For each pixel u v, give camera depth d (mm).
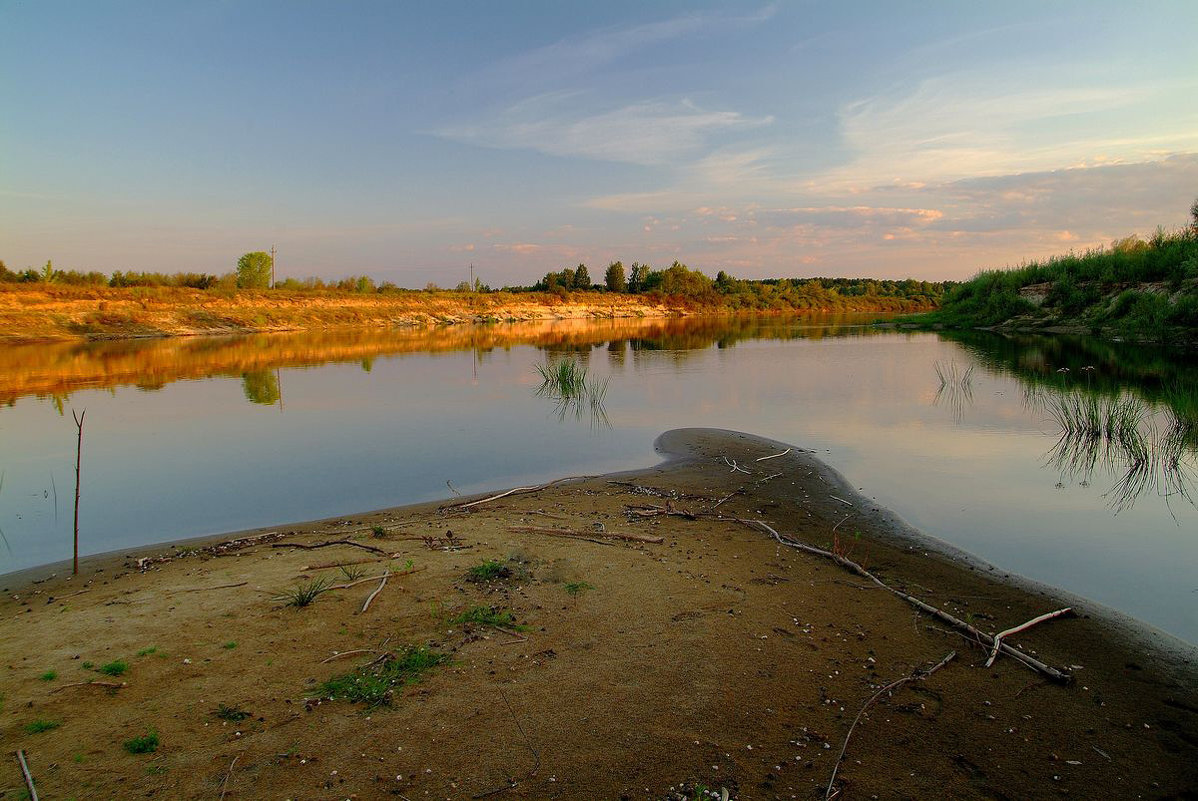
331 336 41562
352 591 5828
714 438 12977
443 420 15227
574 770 3746
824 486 9805
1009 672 4875
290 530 8055
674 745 3971
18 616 5566
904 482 9984
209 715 4113
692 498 9266
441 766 3748
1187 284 27234
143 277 54375
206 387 20109
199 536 8023
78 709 4133
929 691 4609
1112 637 5422
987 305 41719
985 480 10047
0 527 8414
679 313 74938
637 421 14992
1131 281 31844
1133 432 11719
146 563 6887
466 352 31188
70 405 17047
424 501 9367
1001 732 4203
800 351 29531
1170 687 4734
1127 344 26781
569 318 66375
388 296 57938
